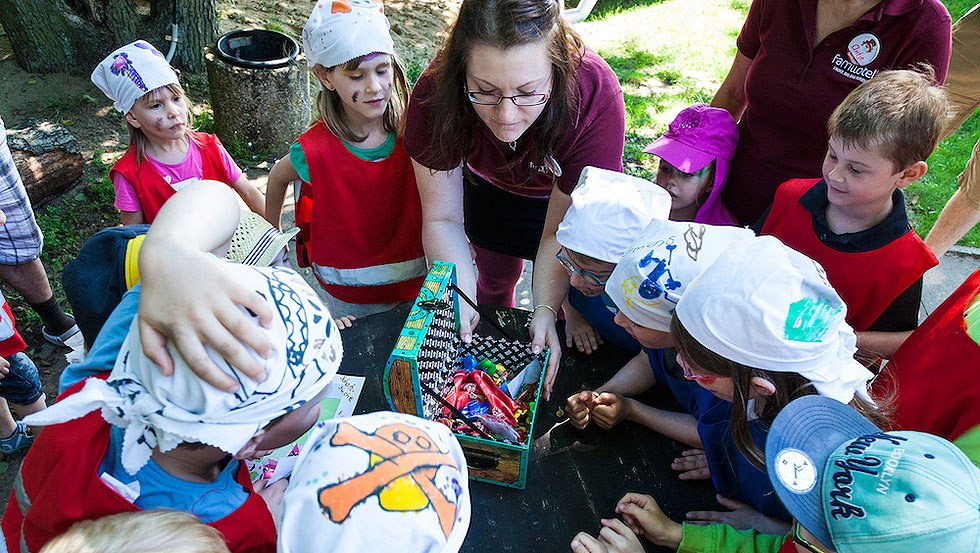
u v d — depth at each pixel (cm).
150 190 299
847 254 187
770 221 210
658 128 546
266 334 109
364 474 102
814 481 121
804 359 132
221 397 104
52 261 392
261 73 471
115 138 492
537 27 162
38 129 428
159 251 113
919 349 167
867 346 192
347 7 230
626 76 620
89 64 546
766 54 230
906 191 464
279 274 123
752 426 148
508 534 158
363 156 255
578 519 162
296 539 101
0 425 282
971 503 105
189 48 564
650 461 176
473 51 165
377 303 296
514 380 184
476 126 206
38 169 413
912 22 202
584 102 193
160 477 121
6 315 249
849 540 111
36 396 282
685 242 157
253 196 336
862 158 170
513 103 172
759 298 130
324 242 272
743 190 252
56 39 529
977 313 152
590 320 212
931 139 169
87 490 115
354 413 186
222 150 325
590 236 179
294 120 504
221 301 107
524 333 205
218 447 107
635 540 151
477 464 164
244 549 126
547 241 222
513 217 263
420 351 159
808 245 195
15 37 528
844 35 209
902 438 120
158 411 105
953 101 333
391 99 259
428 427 118
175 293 108
